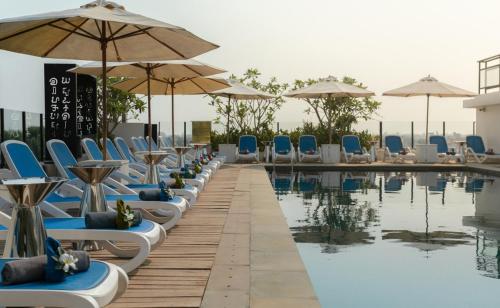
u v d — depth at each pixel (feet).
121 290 10.86
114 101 62.39
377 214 28.91
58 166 20.83
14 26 16.08
